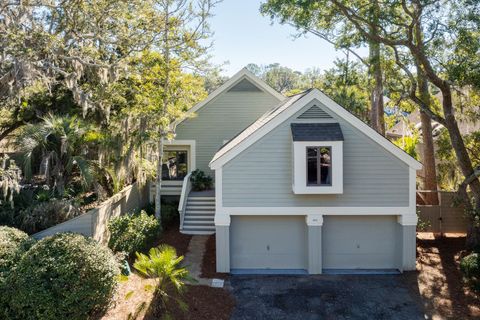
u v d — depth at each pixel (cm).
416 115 3016
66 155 1466
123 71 1712
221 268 1319
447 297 1126
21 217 1345
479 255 1197
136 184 1891
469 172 1383
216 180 1304
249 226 1367
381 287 1205
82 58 1645
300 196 1304
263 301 1113
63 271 875
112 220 1404
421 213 1581
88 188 1566
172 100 1770
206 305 1070
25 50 1412
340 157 1246
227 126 2195
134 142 1697
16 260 964
